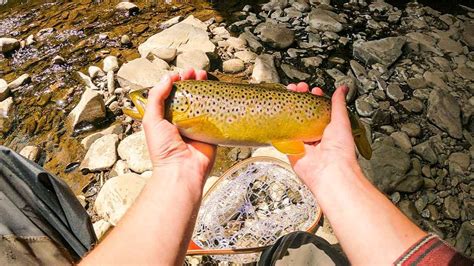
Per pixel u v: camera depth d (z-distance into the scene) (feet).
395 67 3.19
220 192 2.16
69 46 3.33
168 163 1.35
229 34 3.37
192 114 1.50
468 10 3.83
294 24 3.54
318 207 2.18
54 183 1.51
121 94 2.86
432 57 3.28
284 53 3.27
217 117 1.53
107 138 2.56
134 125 2.70
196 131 1.52
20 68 3.16
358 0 3.87
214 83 1.56
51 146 2.63
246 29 3.44
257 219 2.15
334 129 1.44
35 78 3.06
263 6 3.70
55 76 3.07
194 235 2.05
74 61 3.19
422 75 3.13
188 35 3.21
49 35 3.44
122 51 3.25
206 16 3.62
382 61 3.18
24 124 2.77
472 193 2.43
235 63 3.05
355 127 1.57
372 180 2.41
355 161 1.36
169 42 3.16
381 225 1.07
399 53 3.23
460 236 2.23
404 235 1.03
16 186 1.44
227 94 1.54
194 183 1.32
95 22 3.57
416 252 0.96
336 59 3.25
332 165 1.34
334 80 3.07
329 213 1.22
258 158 2.23
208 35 3.31
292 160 1.47
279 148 1.55
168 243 1.10
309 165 1.40
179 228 1.15
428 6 3.85
